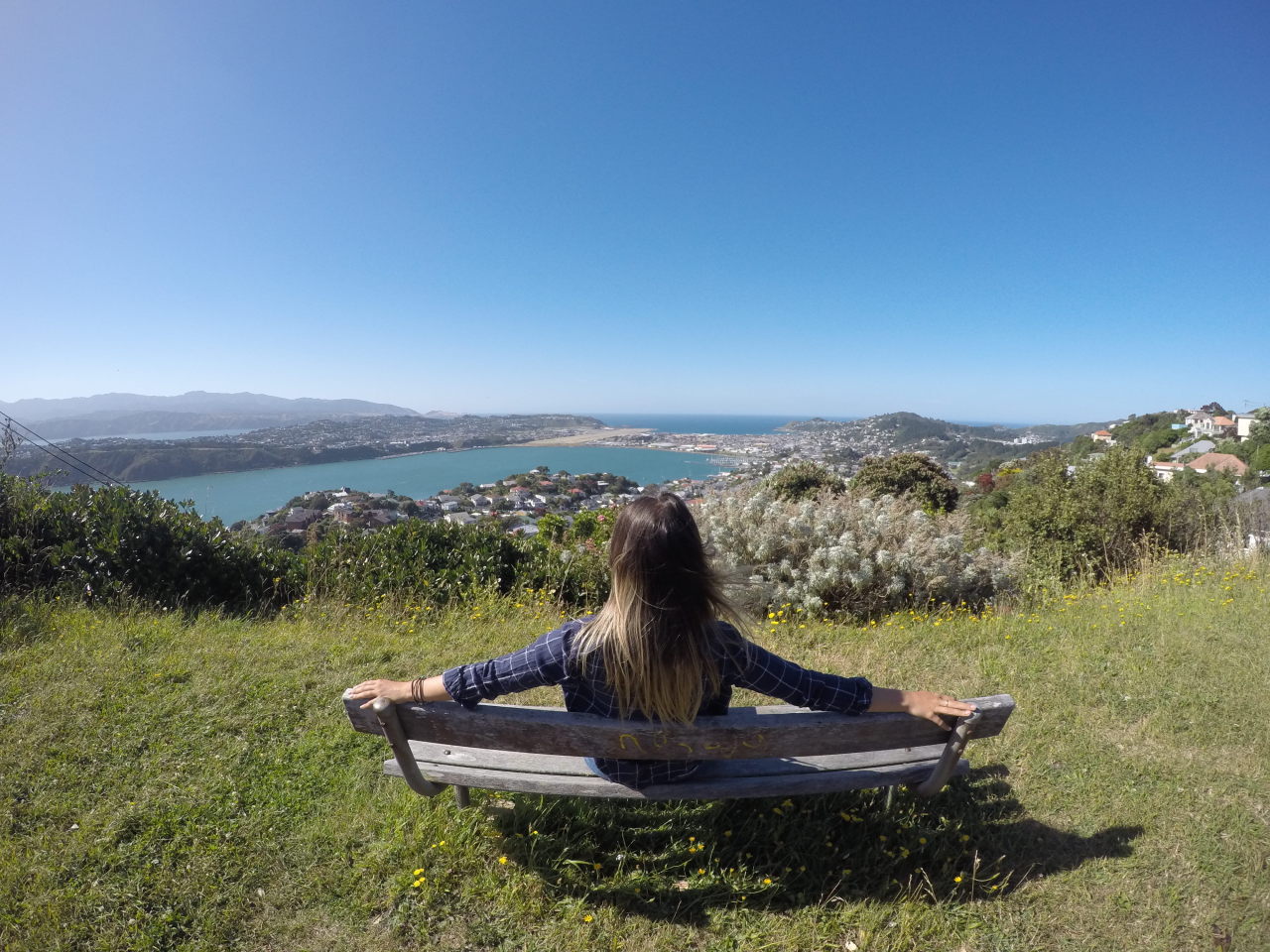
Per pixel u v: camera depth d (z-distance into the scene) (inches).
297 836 94.0
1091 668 155.2
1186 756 115.9
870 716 75.8
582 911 82.0
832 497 307.3
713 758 75.7
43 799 99.7
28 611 179.8
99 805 98.9
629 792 82.8
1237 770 111.3
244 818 97.3
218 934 77.9
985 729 77.5
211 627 193.2
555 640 74.7
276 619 215.9
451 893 84.4
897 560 242.4
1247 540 329.1
